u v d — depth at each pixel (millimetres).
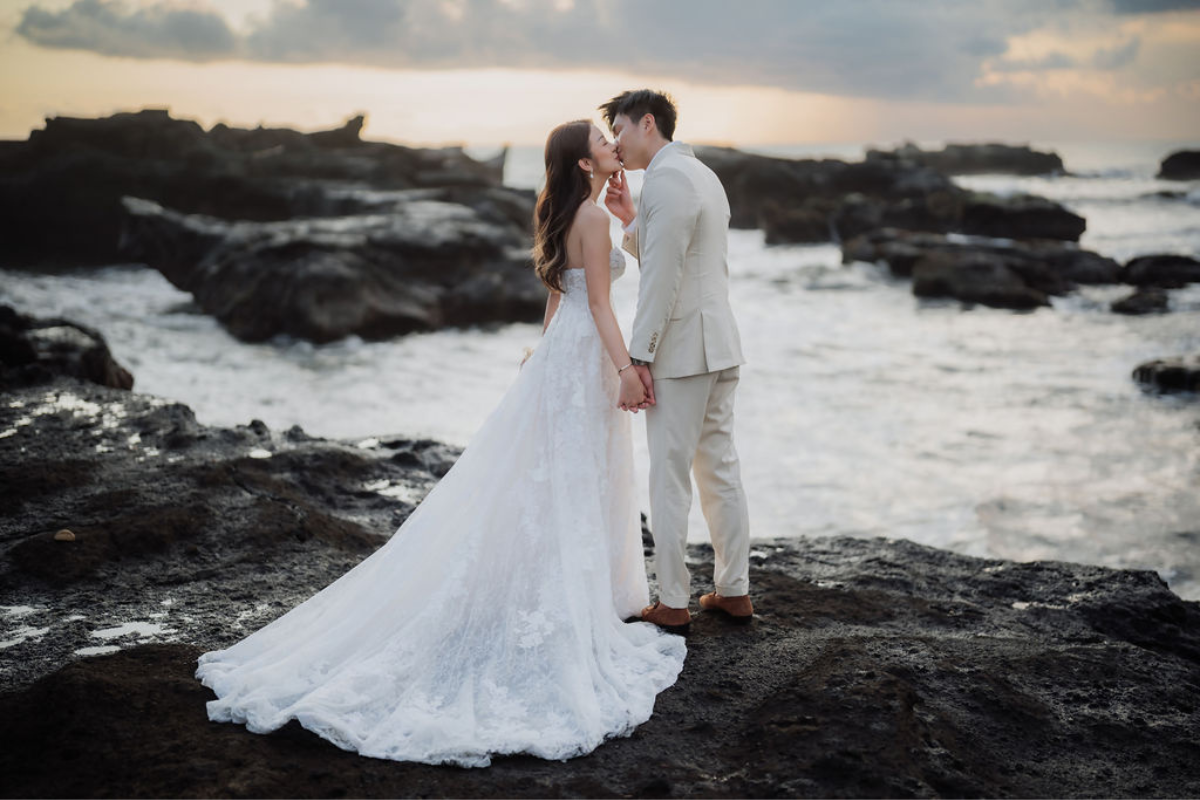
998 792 2426
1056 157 103062
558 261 3146
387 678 2725
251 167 40844
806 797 2314
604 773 2467
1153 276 27031
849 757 2424
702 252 3105
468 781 2404
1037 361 17531
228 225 27562
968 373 16469
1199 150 84875
